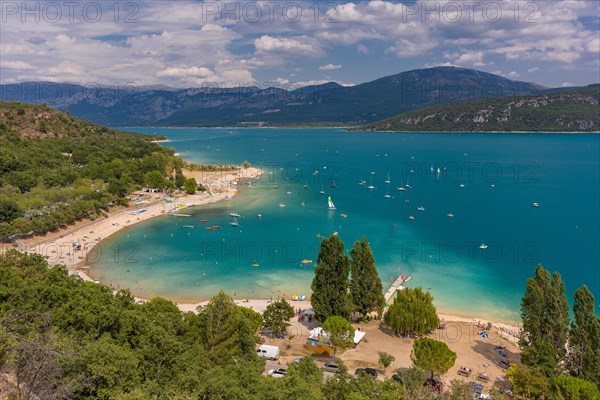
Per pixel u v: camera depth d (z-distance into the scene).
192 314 79.56
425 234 187.88
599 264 152.00
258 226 196.75
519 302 123.00
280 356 87.69
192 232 184.75
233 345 70.38
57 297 63.28
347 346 87.38
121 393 41.88
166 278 136.00
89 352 45.34
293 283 133.62
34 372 39.25
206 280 135.00
